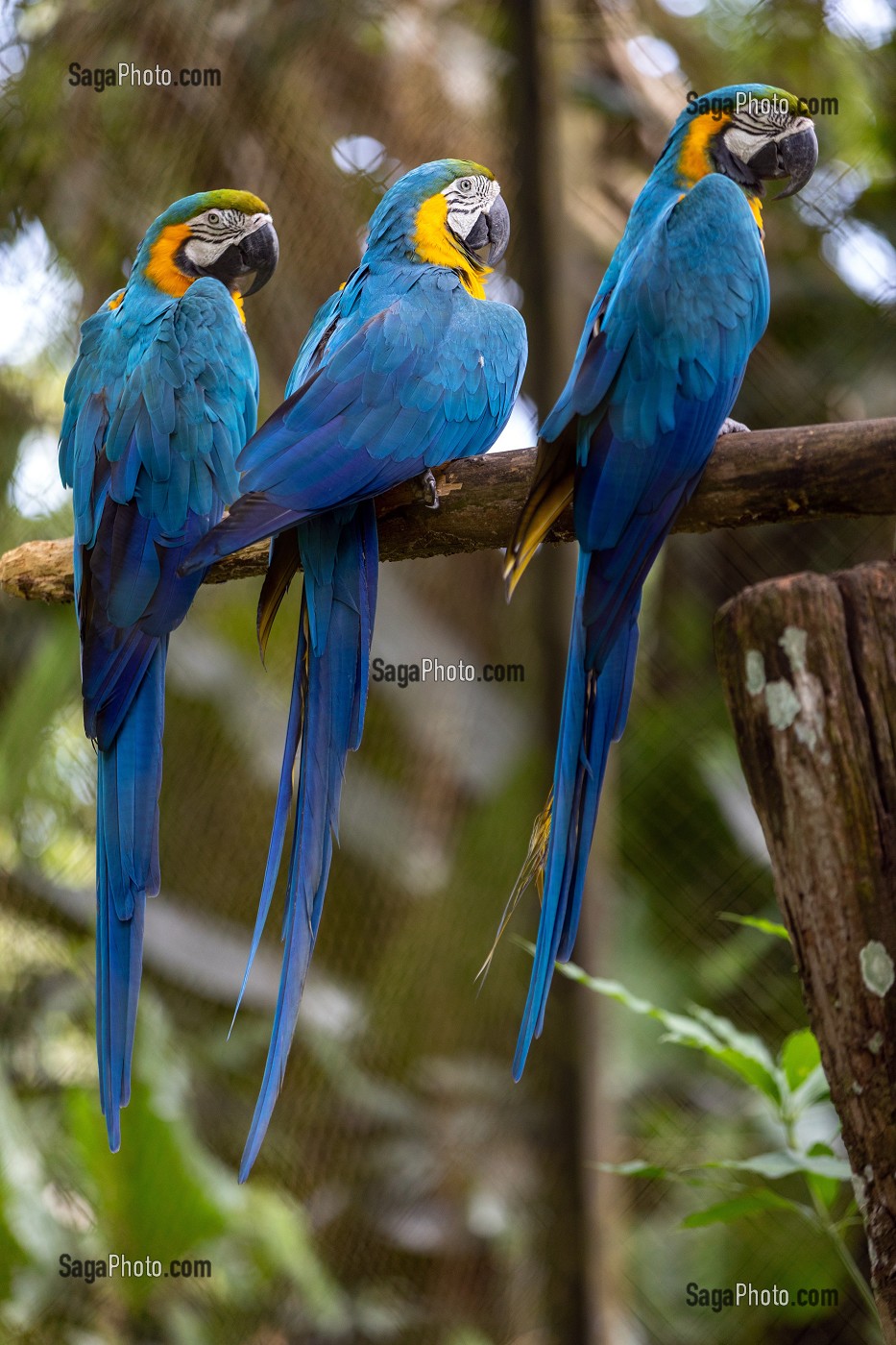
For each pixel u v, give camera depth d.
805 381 8.30
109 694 5.25
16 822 8.41
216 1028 8.47
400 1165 8.05
